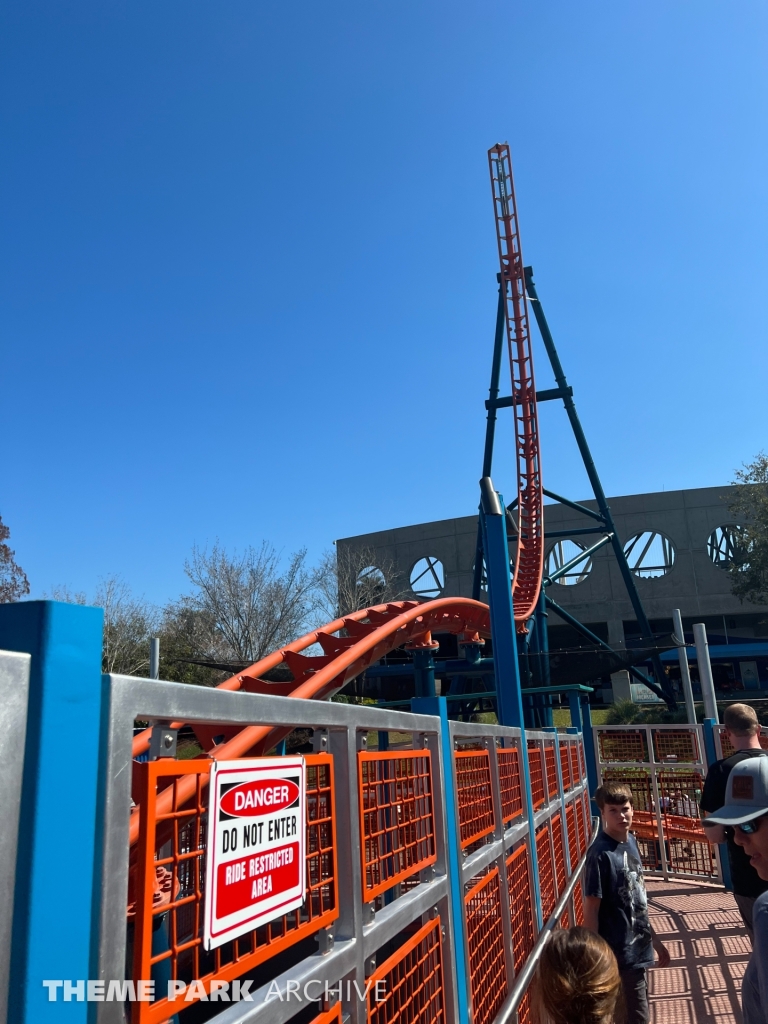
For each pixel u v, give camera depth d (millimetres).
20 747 1174
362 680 23828
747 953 7980
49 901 1161
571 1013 2408
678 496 53094
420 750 3047
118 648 29672
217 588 33906
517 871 4785
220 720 1653
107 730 1324
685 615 51844
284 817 1836
